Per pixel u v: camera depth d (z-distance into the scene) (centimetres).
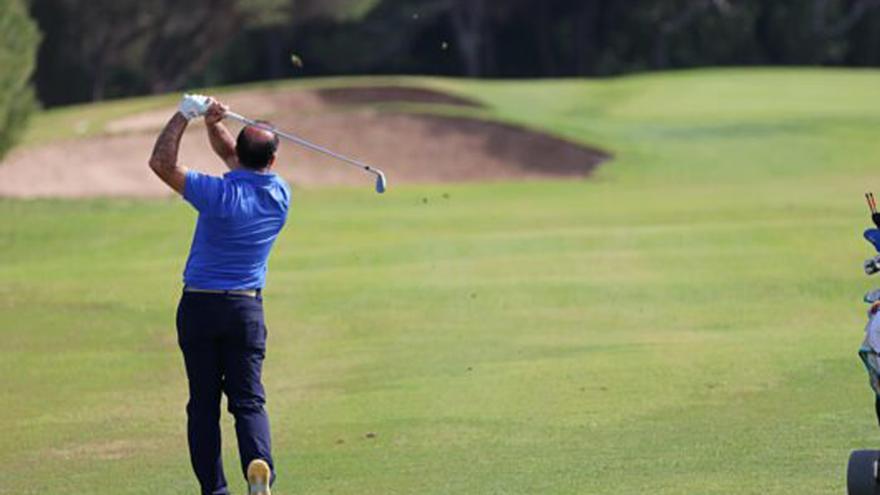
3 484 3472
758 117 15462
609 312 5972
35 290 7181
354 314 6153
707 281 6619
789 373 4428
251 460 2916
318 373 4891
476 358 5028
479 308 6181
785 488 3062
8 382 4941
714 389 4238
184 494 3300
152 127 14112
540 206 10419
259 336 2997
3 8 11400
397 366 4938
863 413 3819
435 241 8456
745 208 9662
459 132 14062
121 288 7194
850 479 2627
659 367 4638
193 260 2977
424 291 6669
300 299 6569
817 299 6088
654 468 3303
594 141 13975
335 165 13525
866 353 2638
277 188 3030
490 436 3747
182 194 2948
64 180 12650
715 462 3338
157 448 3850
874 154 13325
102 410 4422
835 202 9881
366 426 3956
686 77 19038
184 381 4919
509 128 14062
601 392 4272
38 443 3959
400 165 13575
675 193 11038
